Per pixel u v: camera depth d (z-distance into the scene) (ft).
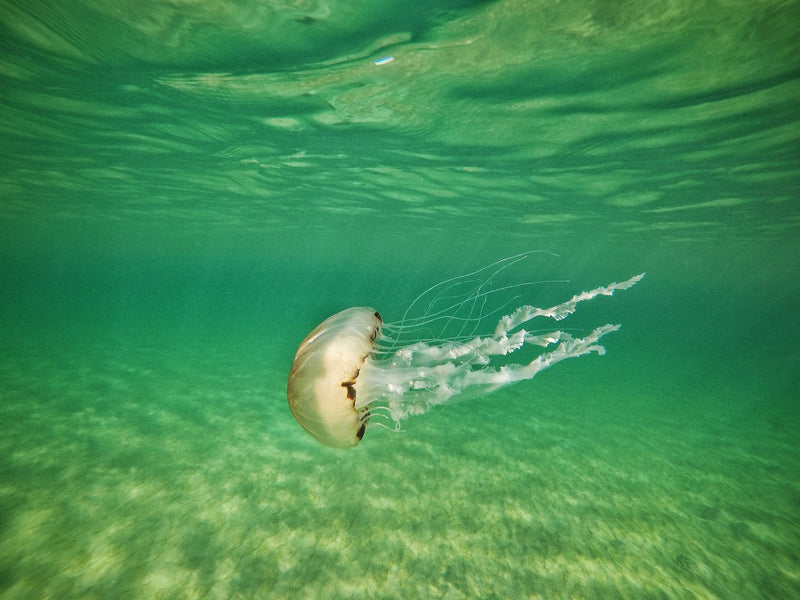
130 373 34.04
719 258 88.84
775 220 47.39
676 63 16.89
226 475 17.47
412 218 64.90
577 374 48.85
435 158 32.27
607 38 15.61
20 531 13.06
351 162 35.04
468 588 11.87
